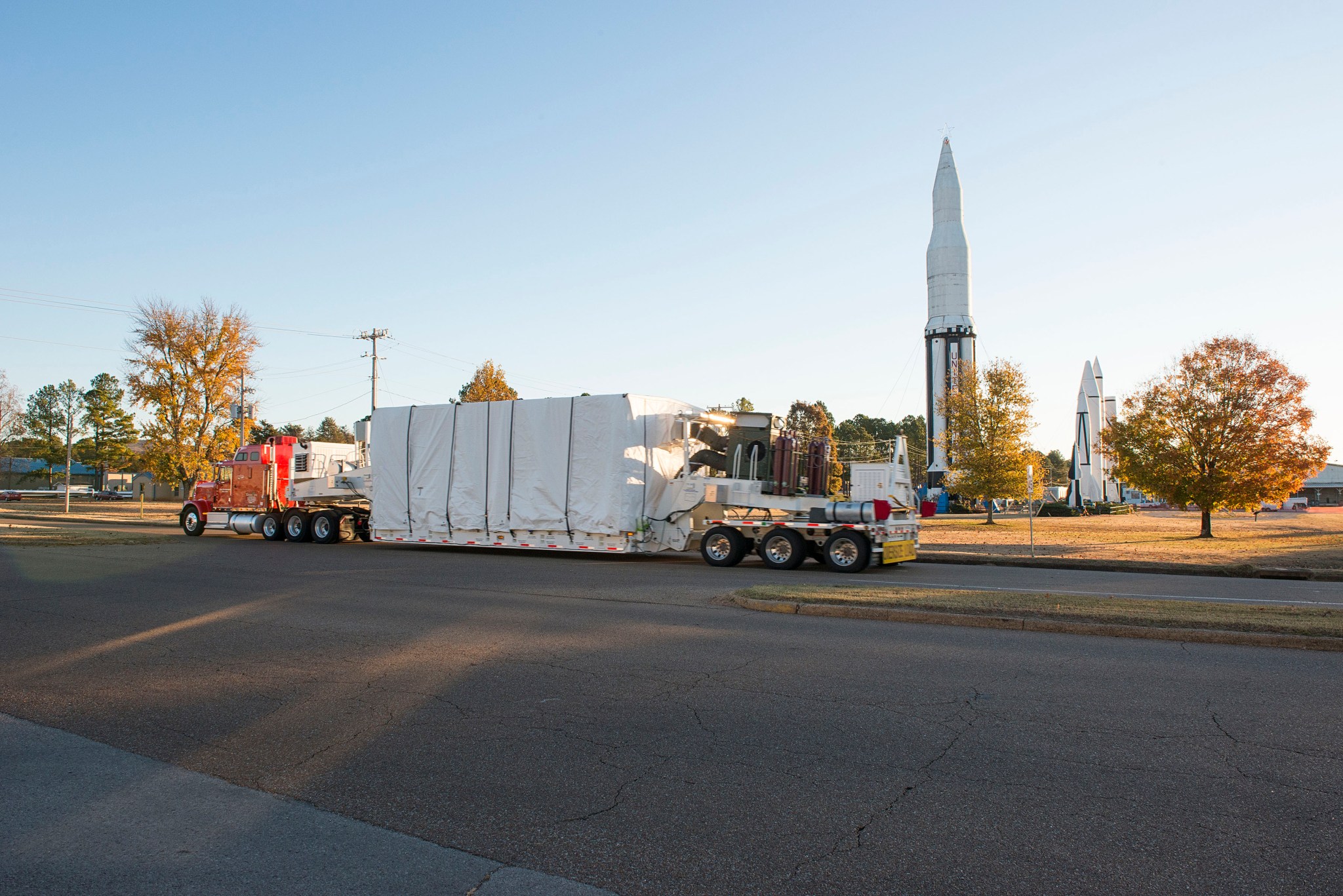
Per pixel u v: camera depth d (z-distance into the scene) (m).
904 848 3.90
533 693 6.73
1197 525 38.28
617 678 7.21
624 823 4.23
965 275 63.09
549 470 19.41
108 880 3.68
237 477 26.42
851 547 16.34
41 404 95.44
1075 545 23.05
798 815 4.29
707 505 18.48
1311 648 8.38
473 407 20.56
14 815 4.42
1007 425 40.12
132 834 4.16
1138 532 31.28
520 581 14.55
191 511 27.33
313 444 24.94
